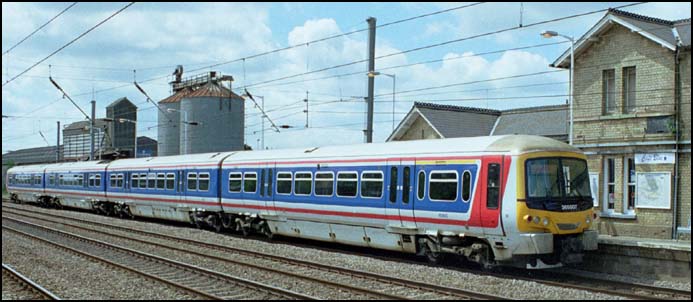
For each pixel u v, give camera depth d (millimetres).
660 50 20625
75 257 18734
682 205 19938
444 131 31484
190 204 27109
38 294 13281
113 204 35375
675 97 20203
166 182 28922
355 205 18609
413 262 17484
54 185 42344
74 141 67938
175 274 15672
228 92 49969
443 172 16234
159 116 52938
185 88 53344
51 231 26781
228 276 14531
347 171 19047
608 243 16078
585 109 22672
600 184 22078
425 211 16547
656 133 20578
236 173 24078
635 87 21422
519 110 33406
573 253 15148
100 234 25750
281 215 21766
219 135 49062
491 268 15750
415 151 17109
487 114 34406
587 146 22453
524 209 14609
